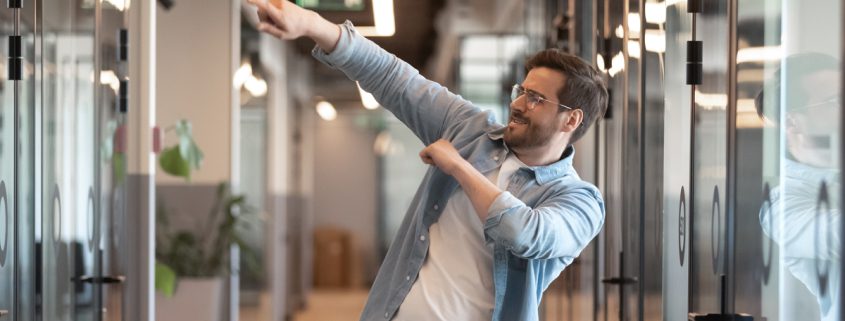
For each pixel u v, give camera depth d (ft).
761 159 7.80
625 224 11.99
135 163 13.98
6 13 10.36
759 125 7.84
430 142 8.21
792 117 7.42
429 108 8.05
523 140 7.39
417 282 7.36
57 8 11.23
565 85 7.36
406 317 7.31
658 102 10.25
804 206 7.25
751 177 7.95
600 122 13.60
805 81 7.20
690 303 9.07
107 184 12.72
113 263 12.91
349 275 57.21
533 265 7.30
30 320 10.76
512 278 7.31
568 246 7.09
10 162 10.29
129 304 13.57
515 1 23.48
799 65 7.26
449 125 7.98
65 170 11.60
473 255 7.30
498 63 27.35
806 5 7.28
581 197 7.35
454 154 7.02
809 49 7.18
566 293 16.39
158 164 22.86
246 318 24.67
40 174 10.89
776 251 7.63
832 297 6.87
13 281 10.39
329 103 51.57
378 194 58.39
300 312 42.98
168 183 22.90
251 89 25.38
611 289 13.07
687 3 9.05
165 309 22.35
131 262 13.83
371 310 7.64
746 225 8.12
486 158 7.50
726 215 8.31
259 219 25.86
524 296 7.29
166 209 22.89
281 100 35.06
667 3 9.76
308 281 51.19
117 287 12.94
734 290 8.25
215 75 22.22
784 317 7.52
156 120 22.12
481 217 6.77
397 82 8.00
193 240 22.85
